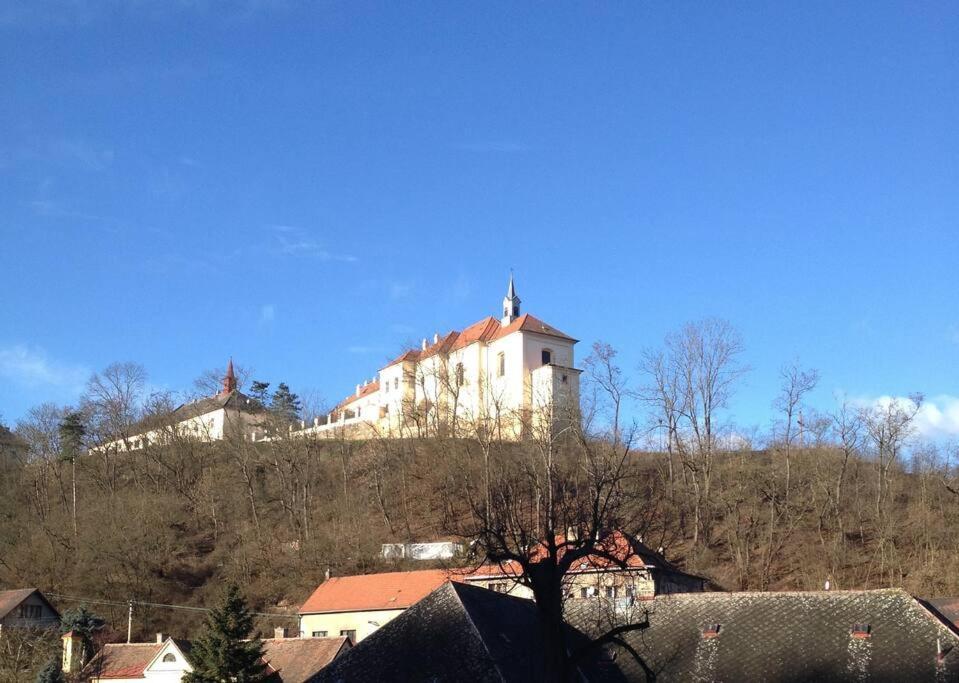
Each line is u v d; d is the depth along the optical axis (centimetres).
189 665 6069
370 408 14125
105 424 12256
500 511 3984
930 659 3625
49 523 9931
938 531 8131
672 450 9419
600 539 3416
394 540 8825
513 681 3434
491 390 11619
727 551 8131
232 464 11319
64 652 6781
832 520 8556
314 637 6372
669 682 3981
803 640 3934
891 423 9031
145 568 9044
